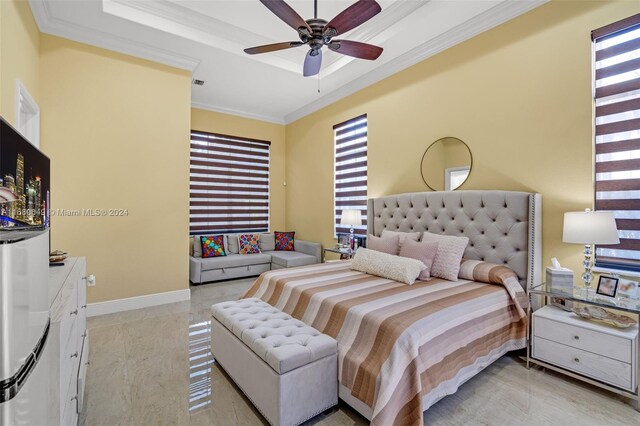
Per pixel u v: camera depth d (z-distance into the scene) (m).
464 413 1.80
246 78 4.43
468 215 3.04
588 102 2.41
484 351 2.10
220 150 5.63
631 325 2.00
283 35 3.68
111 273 3.54
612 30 2.30
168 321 3.26
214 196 5.58
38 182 1.78
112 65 3.52
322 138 5.30
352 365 1.72
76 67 3.32
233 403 1.92
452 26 3.16
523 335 2.37
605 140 2.38
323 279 2.70
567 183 2.52
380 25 3.35
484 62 3.05
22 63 2.58
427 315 1.84
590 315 2.14
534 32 2.70
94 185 3.43
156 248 3.82
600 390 2.04
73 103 3.30
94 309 3.42
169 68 3.89
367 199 4.29
